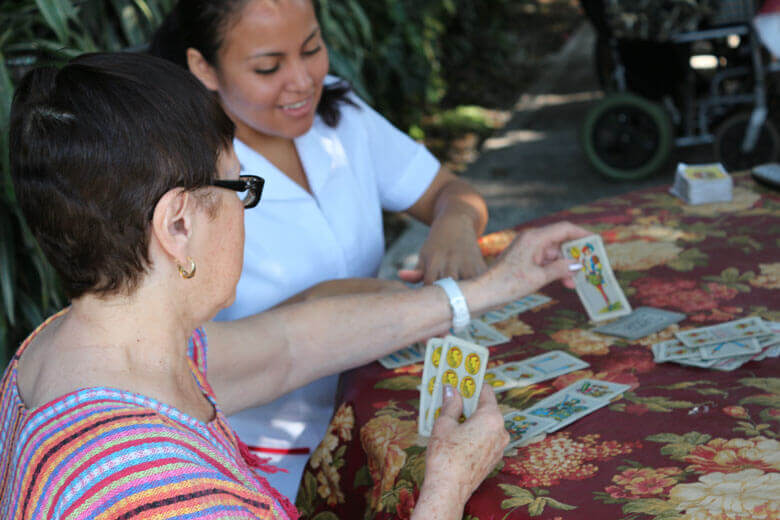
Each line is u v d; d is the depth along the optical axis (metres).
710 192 2.24
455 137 6.94
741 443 1.18
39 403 0.89
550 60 9.62
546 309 1.76
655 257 1.92
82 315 0.93
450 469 1.11
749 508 1.02
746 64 5.14
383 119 2.19
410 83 6.36
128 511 0.79
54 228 0.88
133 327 0.94
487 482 1.17
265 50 1.69
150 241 0.91
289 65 1.73
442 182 2.25
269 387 1.50
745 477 1.09
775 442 1.17
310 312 1.55
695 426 1.24
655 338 1.56
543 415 1.32
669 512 1.04
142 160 0.87
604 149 5.50
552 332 1.65
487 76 8.66
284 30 1.68
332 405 1.90
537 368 1.50
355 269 2.04
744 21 4.77
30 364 0.97
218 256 0.99
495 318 1.74
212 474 0.85
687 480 1.10
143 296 0.94
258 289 1.89
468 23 8.87
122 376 0.92
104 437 0.83
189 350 1.32
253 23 1.66
